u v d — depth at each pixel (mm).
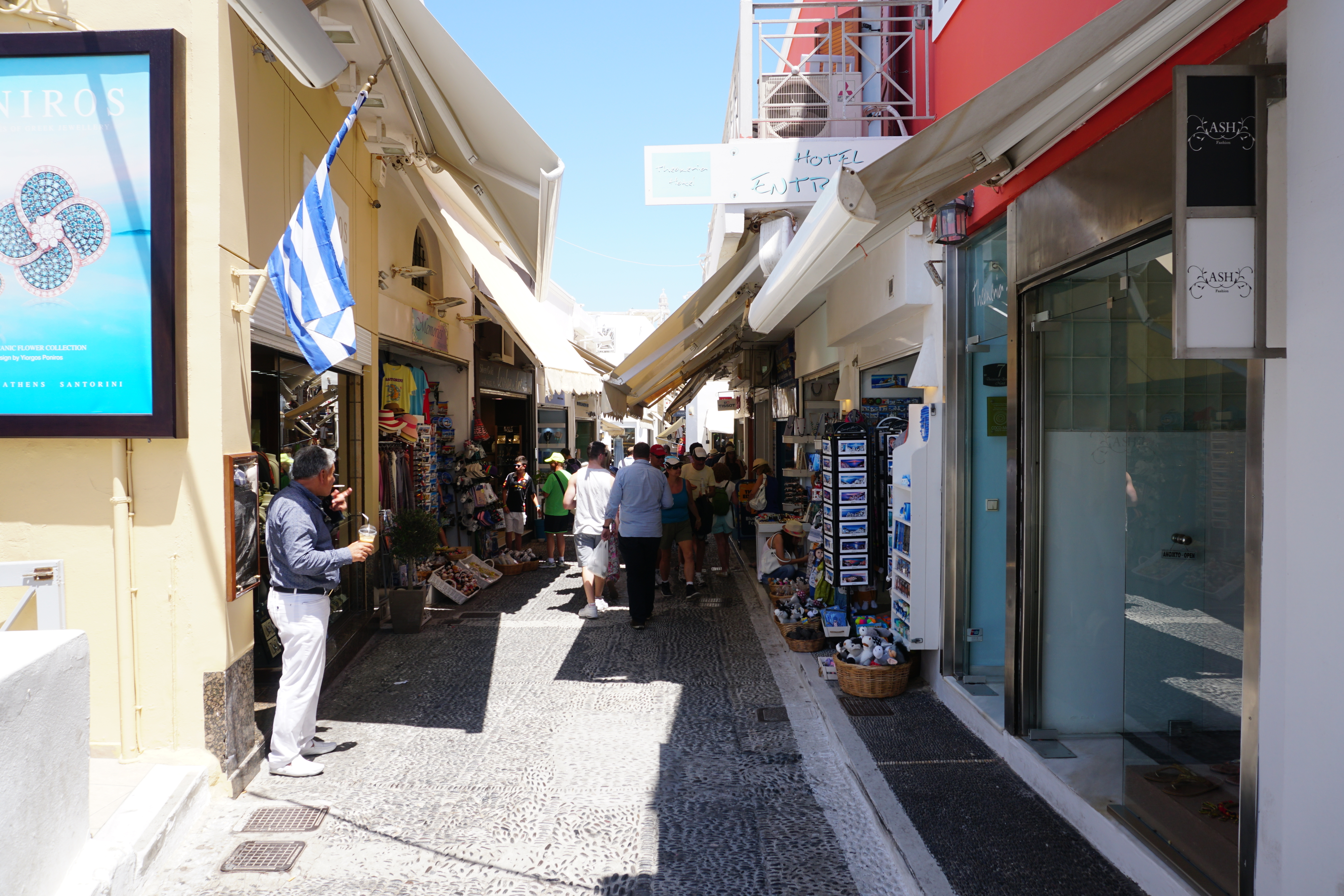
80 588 4109
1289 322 2357
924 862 3412
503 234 7930
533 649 7145
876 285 6508
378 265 7531
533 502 14758
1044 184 4062
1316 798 2291
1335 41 2166
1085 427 4016
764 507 9922
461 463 11203
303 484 4605
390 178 7957
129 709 4109
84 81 4043
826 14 7230
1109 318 3758
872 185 3369
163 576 4129
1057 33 3684
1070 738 4230
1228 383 3012
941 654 5621
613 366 13352
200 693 4129
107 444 4098
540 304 11242
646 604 8008
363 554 4574
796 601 7484
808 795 4246
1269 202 2408
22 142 4035
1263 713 2518
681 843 3748
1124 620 3816
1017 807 3926
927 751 4664
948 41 5492
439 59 4719
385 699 5781
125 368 4047
